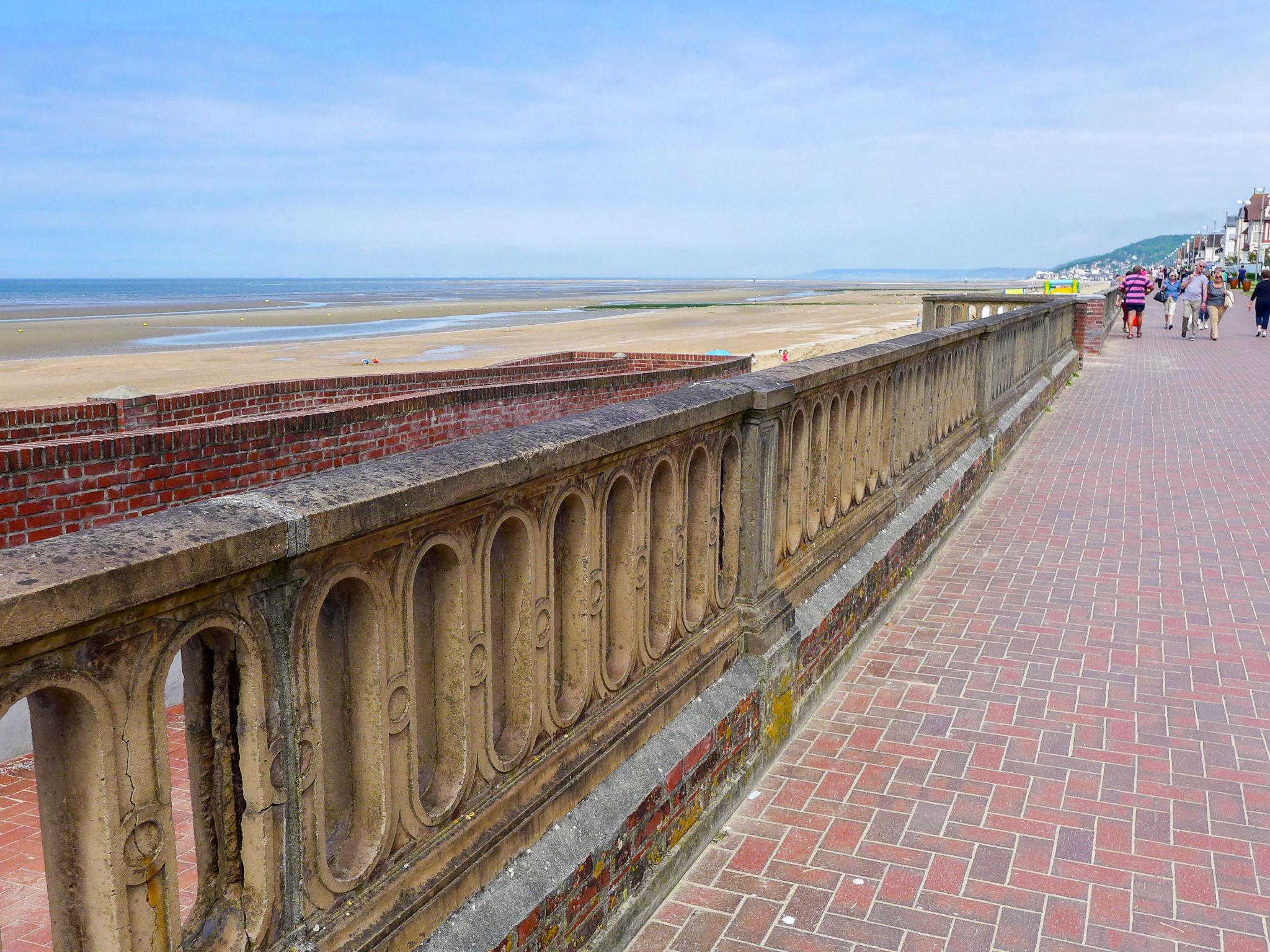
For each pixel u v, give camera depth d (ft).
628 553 11.50
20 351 141.18
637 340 148.66
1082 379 62.85
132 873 5.83
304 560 6.69
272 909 6.79
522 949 9.15
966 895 11.76
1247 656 18.60
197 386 89.92
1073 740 15.49
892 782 14.35
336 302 407.03
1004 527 27.73
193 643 6.40
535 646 9.84
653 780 11.57
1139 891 11.78
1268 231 384.06
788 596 15.99
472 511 8.58
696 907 11.64
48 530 21.59
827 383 17.06
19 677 5.05
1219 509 29.14
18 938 10.68
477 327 198.08
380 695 7.68
